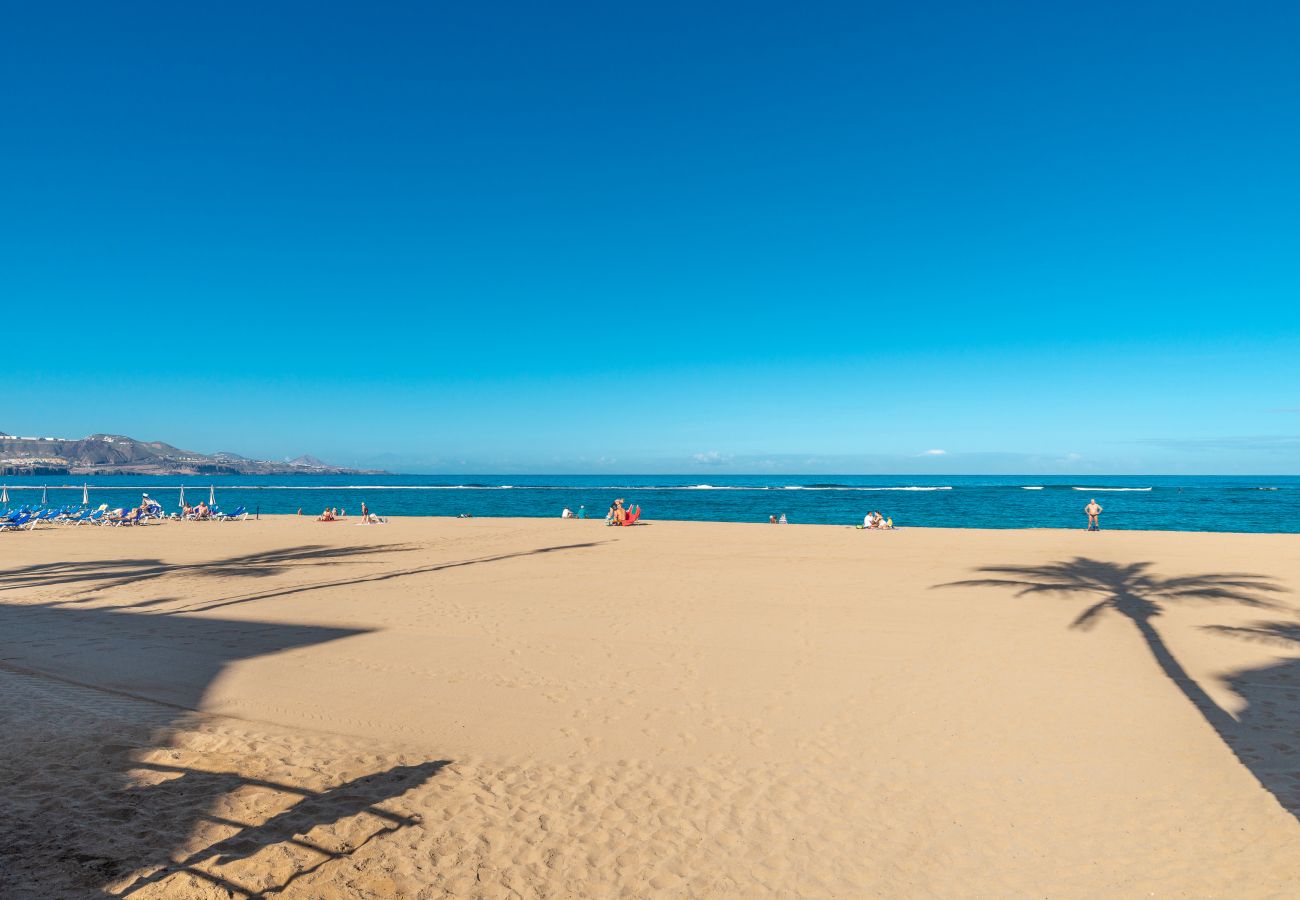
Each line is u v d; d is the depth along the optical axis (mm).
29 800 4844
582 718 6742
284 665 8555
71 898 3725
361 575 16297
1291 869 4113
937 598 12844
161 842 4355
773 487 138000
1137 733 6230
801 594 13367
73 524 34094
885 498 82000
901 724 6520
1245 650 8984
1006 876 4102
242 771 5469
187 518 38250
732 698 7301
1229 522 43125
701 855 4344
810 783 5332
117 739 6039
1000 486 139375
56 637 10008
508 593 13609
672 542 24266
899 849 4402
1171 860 4242
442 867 4176
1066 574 15773
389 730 6438
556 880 4070
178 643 9648
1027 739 6133
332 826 4633
